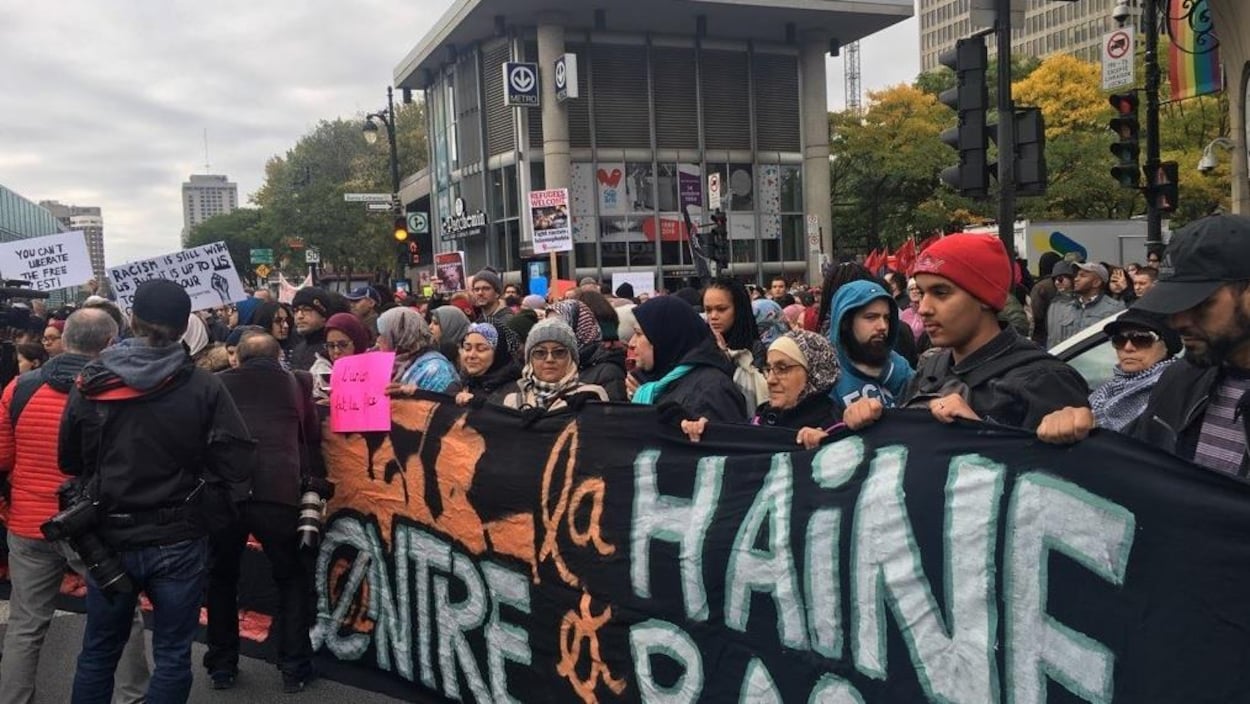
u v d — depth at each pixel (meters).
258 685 4.42
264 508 4.17
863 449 2.80
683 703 3.21
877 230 44.34
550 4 28.03
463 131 33.09
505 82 28.31
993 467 2.49
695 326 3.98
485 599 3.92
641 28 30.22
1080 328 8.59
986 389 2.69
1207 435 2.29
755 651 3.02
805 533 2.90
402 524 4.28
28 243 9.75
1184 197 36.88
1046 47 105.00
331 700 4.26
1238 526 2.09
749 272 31.75
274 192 73.25
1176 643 2.16
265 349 4.35
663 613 3.29
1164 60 35.31
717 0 28.30
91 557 3.42
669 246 30.77
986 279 2.66
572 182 29.55
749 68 31.80
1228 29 11.72
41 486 4.11
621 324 5.83
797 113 32.69
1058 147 37.06
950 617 2.55
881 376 3.75
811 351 3.55
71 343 4.28
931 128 40.31
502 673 3.86
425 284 24.94
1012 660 2.43
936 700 2.58
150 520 3.49
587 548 3.54
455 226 33.62
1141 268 11.83
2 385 7.39
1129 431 2.76
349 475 4.49
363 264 55.56
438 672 4.14
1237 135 11.70
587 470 3.56
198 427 3.56
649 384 3.99
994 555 2.47
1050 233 24.36
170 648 3.58
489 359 5.17
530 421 3.79
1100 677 2.26
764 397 4.28
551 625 3.66
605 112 30.03
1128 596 2.23
